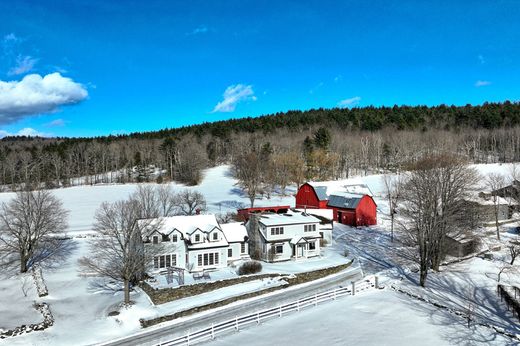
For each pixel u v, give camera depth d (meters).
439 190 50.78
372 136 169.62
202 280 47.34
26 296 44.81
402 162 149.38
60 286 47.75
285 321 37.53
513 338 33.03
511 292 42.59
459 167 59.84
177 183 141.25
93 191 126.75
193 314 40.56
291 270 52.38
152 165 177.25
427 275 50.56
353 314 38.69
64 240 66.00
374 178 132.25
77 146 180.50
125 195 118.12
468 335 33.78
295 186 127.31
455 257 58.31
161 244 51.19
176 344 33.34
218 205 100.50
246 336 34.38
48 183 141.38
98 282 48.88
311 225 60.06
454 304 41.50
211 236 53.66
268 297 44.84
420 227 48.75
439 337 33.41
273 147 157.00
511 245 61.28
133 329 37.12
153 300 42.50
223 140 192.38
